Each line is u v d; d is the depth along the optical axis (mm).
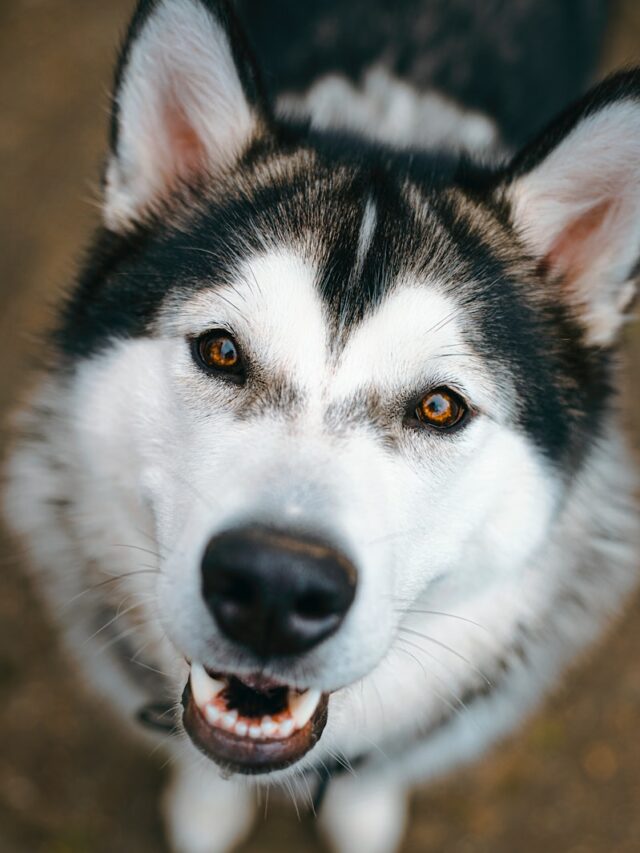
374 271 322
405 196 341
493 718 415
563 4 587
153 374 329
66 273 557
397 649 354
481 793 524
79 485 364
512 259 351
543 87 550
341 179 341
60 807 512
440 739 412
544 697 458
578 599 399
